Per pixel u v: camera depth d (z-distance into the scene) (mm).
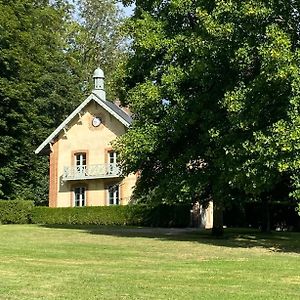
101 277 10719
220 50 18906
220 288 9539
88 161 43500
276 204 36344
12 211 38781
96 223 38969
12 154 38781
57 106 50375
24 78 38219
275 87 17000
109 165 42531
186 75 20812
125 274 11203
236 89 18453
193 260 14211
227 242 20891
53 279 10414
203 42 19250
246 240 22422
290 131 15789
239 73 19422
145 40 22000
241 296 8742
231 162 18484
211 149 20438
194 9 21875
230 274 11422
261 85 17156
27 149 40594
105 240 21141
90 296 8656
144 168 25031
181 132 21344
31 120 39188
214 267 12539
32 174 42281
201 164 22672
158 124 22141
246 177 17922
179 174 22141
